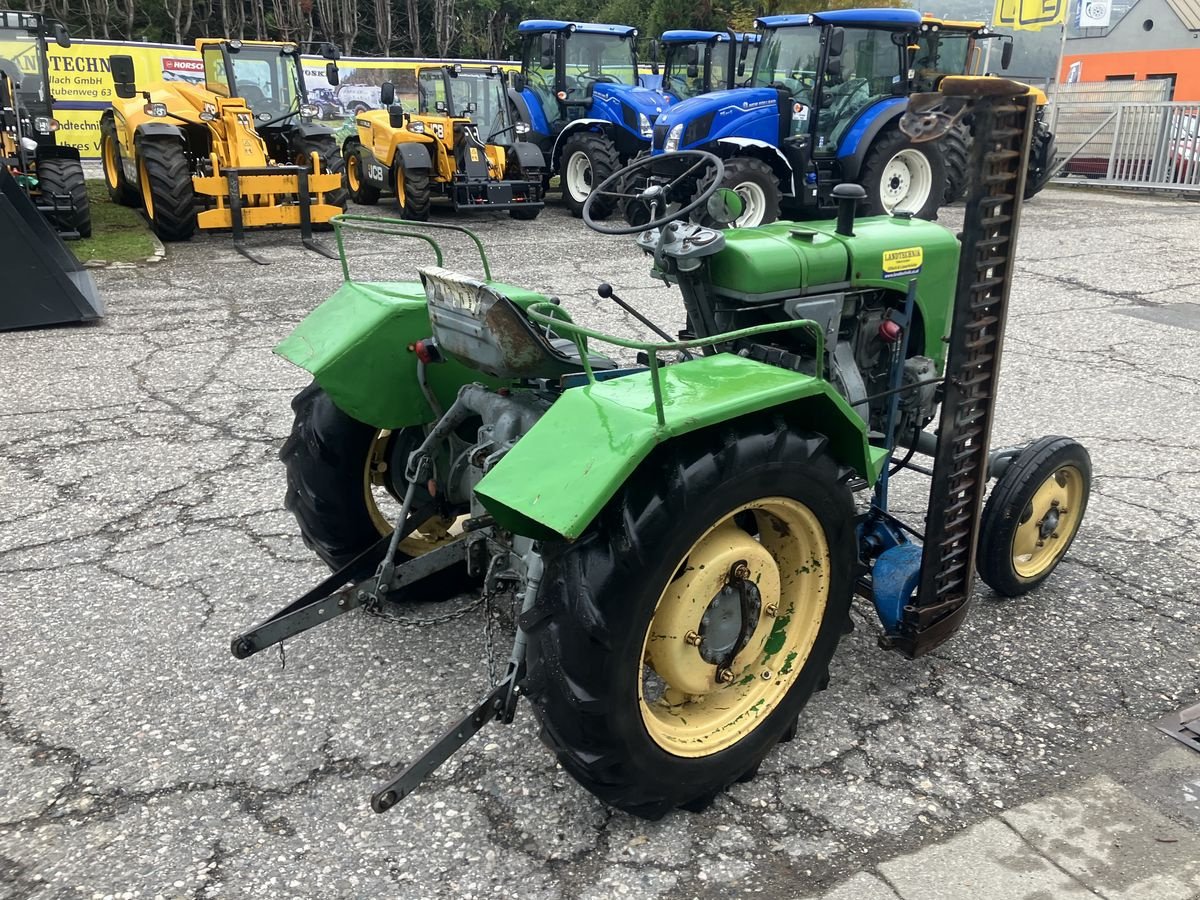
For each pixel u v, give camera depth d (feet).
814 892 7.10
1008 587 11.05
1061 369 20.52
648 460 7.09
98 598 11.17
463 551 9.53
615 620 6.79
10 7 85.35
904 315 10.59
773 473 7.41
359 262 31.12
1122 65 61.11
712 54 47.80
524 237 36.65
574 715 6.93
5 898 7.00
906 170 38.45
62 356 20.51
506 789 8.16
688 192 35.83
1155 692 9.60
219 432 16.35
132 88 36.86
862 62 35.99
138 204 40.24
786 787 8.24
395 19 106.93
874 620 10.89
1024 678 9.82
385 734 8.85
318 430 10.17
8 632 10.44
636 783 7.30
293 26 96.58
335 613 9.11
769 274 9.39
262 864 7.34
